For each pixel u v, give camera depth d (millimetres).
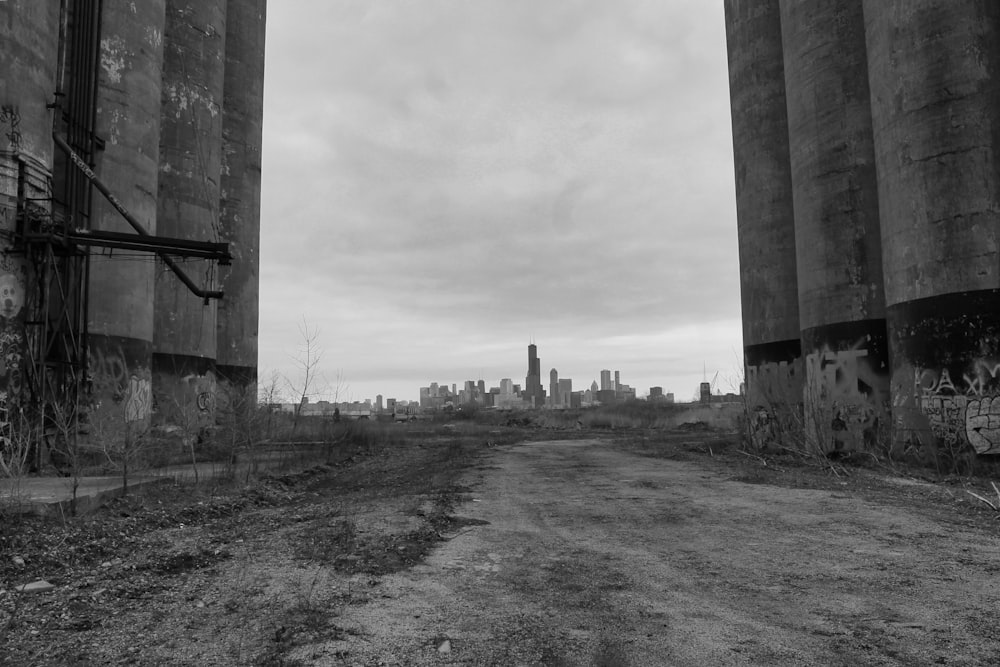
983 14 16297
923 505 10750
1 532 7824
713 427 41906
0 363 13992
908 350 17219
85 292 17484
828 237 21219
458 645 4918
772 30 26422
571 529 9180
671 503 11258
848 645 4848
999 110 16000
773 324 25781
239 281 32219
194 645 4910
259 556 7684
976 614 5461
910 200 17172
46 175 15727
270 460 17703
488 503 11516
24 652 4766
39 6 15469
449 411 86562
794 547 7906
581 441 31531
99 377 18547
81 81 18812
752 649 4801
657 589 6305
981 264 15727
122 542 8328
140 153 21016
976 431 15391
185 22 26109
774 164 26125
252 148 33375
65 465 14359
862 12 20812
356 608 5781
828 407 20797
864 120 20609
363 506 11312
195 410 23672
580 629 5246
